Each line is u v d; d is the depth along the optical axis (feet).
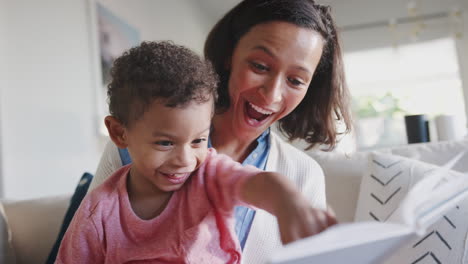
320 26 2.77
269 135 3.41
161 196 2.19
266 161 3.22
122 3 9.39
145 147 1.94
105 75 8.35
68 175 7.14
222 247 2.13
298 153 3.45
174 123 1.86
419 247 3.20
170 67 1.91
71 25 7.47
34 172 6.36
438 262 3.07
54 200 4.73
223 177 2.10
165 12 12.04
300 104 3.66
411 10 14.10
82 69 7.69
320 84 3.53
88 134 7.79
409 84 14.55
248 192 1.86
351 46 15.05
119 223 2.12
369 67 14.90
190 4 14.25
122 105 2.00
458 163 4.33
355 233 1.06
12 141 5.97
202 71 2.04
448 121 5.96
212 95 2.07
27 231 4.47
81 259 2.07
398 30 14.60
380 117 14.44
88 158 7.77
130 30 9.64
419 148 4.58
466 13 13.83
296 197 1.52
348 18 15.11
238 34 2.86
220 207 2.09
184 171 1.99
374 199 3.87
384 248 1.16
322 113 3.61
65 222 3.70
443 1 14.10
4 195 5.70
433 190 1.51
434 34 14.20
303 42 2.65
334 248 0.99
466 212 3.15
